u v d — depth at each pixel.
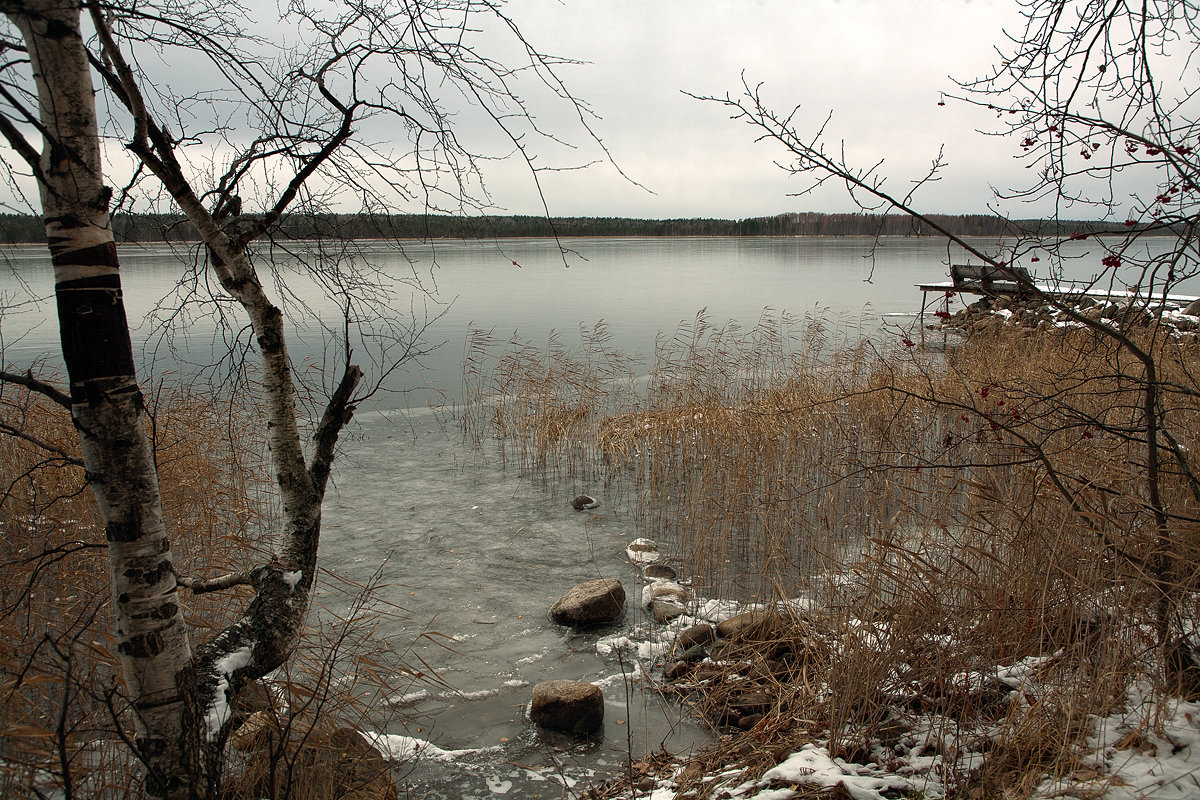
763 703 4.74
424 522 8.73
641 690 5.25
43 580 4.97
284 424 3.29
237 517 7.02
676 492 9.59
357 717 4.91
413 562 7.60
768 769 3.79
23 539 5.38
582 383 13.91
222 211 3.17
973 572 4.46
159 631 2.66
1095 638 3.99
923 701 4.14
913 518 6.70
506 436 12.58
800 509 8.06
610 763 4.45
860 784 3.40
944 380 11.15
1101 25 3.34
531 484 10.16
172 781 2.69
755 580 7.03
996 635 4.21
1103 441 4.95
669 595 6.61
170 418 7.73
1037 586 4.24
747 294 36.56
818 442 10.11
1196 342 7.60
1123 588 3.82
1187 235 3.21
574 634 6.13
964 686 3.96
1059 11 3.46
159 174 2.81
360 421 13.48
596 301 33.16
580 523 8.70
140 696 2.66
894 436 9.30
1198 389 4.18
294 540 3.29
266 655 3.08
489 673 5.53
